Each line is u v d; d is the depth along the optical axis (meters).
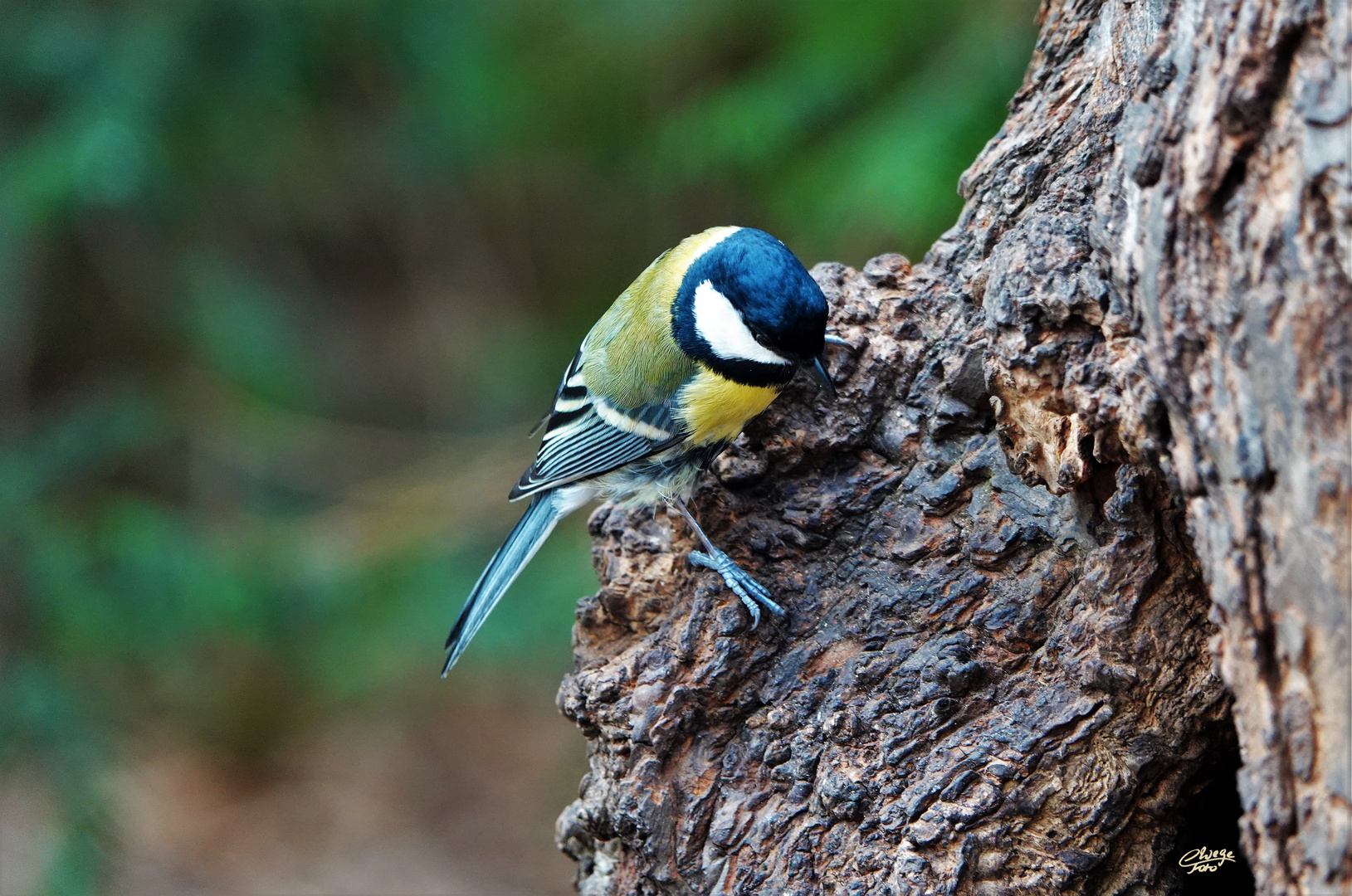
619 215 16.95
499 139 14.83
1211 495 4.07
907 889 5.24
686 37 14.20
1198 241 3.98
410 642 12.79
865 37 10.77
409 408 16.55
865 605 5.85
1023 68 9.81
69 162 11.09
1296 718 3.77
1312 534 3.68
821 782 5.51
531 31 14.48
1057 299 4.80
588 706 6.04
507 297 17.34
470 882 12.81
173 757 14.06
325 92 13.84
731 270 6.12
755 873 5.55
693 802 5.73
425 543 13.60
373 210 17.09
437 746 14.59
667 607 6.34
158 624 12.02
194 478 14.56
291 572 12.95
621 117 15.33
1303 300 3.67
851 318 6.21
